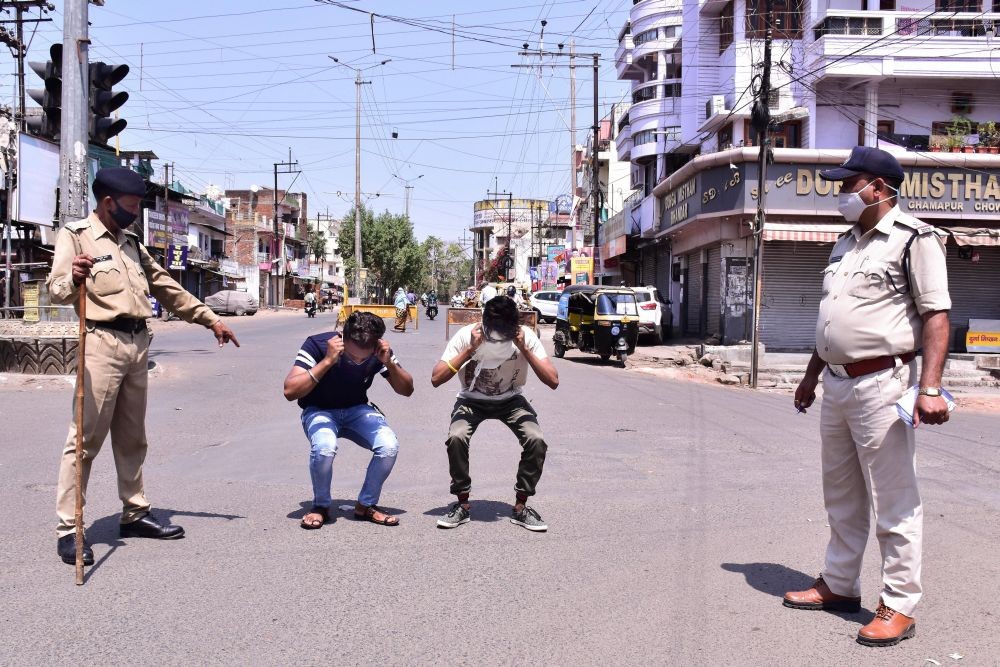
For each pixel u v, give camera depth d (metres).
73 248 4.44
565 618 3.75
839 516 3.93
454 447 5.32
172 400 10.98
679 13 34.69
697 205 24.78
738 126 25.89
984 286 23.53
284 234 71.69
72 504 4.41
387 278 82.88
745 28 25.84
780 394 15.73
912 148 24.22
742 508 5.98
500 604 3.92
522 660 3.29
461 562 4.56
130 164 35.09
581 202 54.41
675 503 6.11
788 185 22.38
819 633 3.65
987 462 8.27
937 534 5.39
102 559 4.46
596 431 9.59
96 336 4.45
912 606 3.58
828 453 3.91
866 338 3.63
